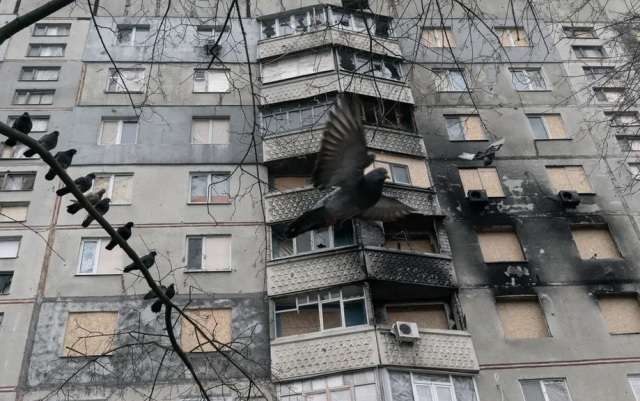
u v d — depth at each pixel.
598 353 19.39
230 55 26.70
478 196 22.62
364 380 17.59
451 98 26.23
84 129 24.03
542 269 21.31
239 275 20.59
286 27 27.45
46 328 19.09
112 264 20.75
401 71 26.31
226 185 22.86
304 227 4.45
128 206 22.05
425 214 21.47
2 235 21.02
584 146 25.20
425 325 20.19
